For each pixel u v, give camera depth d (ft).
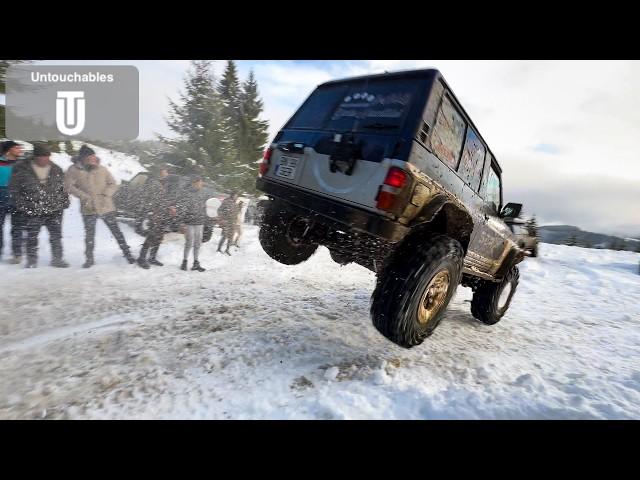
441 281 8.52
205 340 9.15
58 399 6.40
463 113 9.37
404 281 7.60
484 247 11.62
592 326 15.25
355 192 7.97
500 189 12.94
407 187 7.48
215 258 21.67
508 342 12.00
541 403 7.04
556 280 27.63
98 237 21.39
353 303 14.39
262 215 11.24
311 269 21.15
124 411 6.21
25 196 14.42
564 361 10.51
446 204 8.70
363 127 8.52
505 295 14.15
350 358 8.91
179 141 50.06
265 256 23.81
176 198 17.65
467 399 7.07
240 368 7.88
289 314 11.92
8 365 7.45
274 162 10.10
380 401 6.89
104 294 12.50
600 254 47.70
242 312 11.63
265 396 6.89
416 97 8.10
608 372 9.80
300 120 10.21
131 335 9.16
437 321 8.84
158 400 6.55
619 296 22.93
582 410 6.91
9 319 9.78
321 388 7.31
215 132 51.55
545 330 14.12
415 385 7.61
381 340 10.48
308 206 8.73
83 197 15.67
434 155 8.23
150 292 13.23
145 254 17.21
